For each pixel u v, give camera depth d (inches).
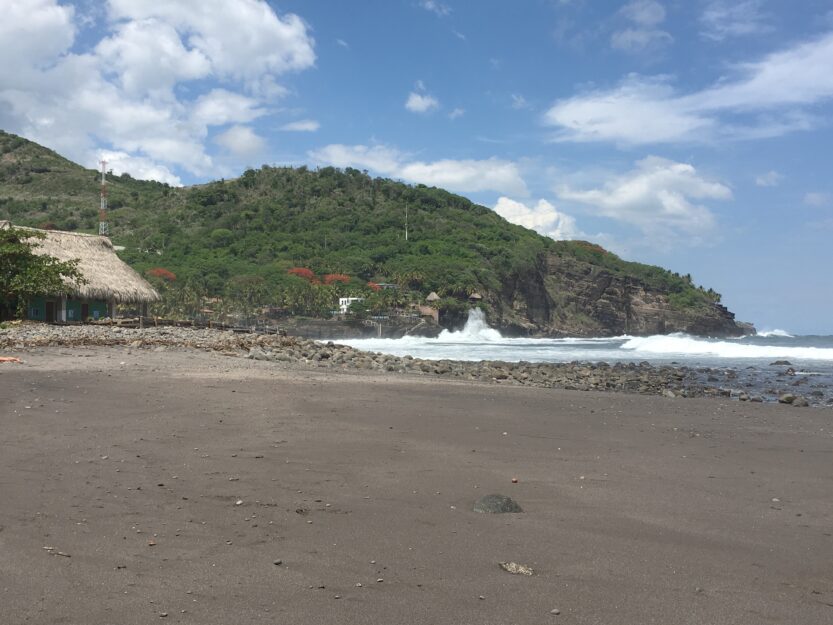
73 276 1401.3
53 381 538.0
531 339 5831.7
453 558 202.7
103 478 278.2
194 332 1332.4
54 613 156.4
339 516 241.8
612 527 239.0
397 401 550.3
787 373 1201.4
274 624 156.0
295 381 644.1
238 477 289.3
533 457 356.5
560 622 161.2
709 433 468.4
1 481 265.9
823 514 264.1
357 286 6038.4
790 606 174.4
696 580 190.9
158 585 175.8
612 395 723.4
